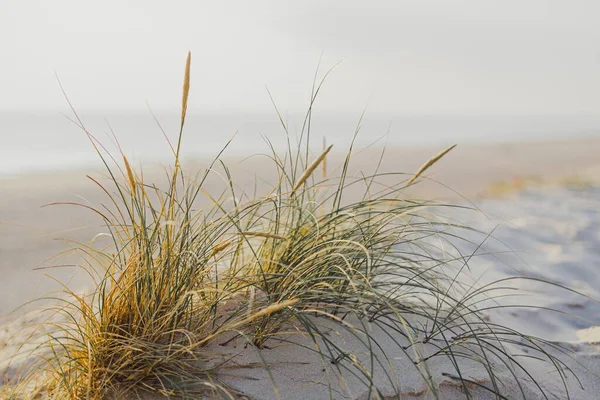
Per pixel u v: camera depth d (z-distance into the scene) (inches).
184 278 83.3
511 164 693.9
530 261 173.6
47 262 174.2
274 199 92.4
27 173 517.3
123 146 1264.8
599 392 91.2
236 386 76.0
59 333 102.0
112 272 88.1
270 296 85.4
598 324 121.0
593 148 1137.4
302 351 85.4
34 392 79.3
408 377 81.6
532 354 102.4
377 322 96.2
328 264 91.1
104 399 74.6
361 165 562.6
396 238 96.9
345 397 75.7
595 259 176.2
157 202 234.1
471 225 229.1
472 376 84.8
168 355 74.3
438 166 634.8
